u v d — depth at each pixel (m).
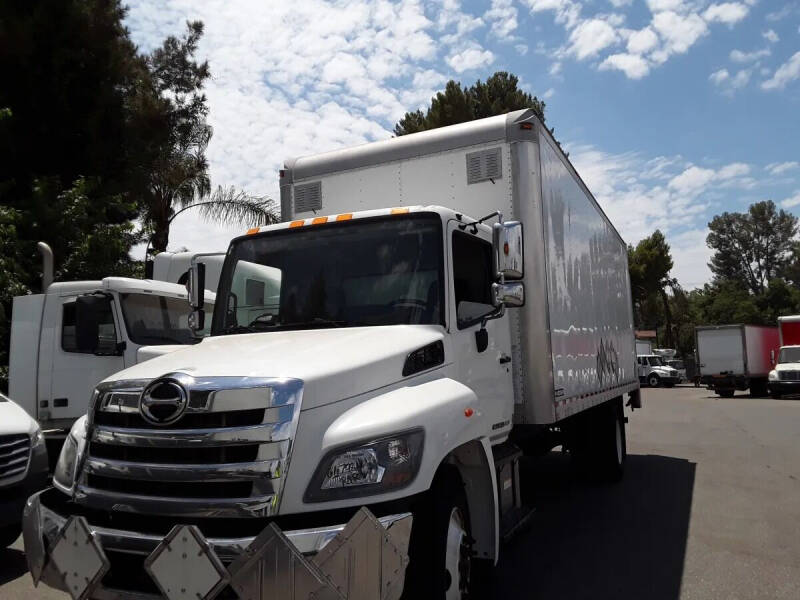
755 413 19.78
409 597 3.47
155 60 22.84
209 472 3.11
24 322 8.53
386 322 4.37
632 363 11.34
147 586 3.11
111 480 3.37
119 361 8.06
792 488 8.53
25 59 14.30
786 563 5.58
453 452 4.00
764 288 101.75
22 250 12.73
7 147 14.08
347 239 4.70
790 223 100.88
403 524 3.13
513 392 5.54
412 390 3.72
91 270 13.54
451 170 5.88
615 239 10.20
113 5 16.81
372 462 3.18
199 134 21.72
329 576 2.84
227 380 3.23
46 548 3.36
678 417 18.97
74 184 14.21
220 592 2.89
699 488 8.62
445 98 28.50
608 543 6.21
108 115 15.88
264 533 2.85
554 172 6.34
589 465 9.01
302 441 3.16
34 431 5.79
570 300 6.70
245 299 4.83
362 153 6.27
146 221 19.28
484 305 4.94
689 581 5.16
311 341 3.99
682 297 74.19
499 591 4.96
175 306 8.86
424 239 4.52
